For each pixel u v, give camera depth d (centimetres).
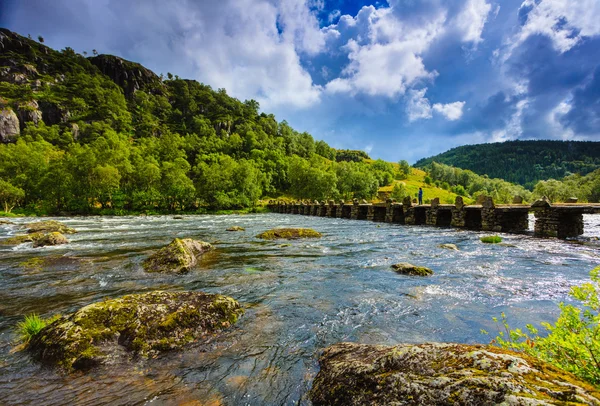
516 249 1390
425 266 1045
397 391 262
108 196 6059
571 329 305
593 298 314
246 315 607
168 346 463
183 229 2634
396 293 749
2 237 2048
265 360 439
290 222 3631
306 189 9931
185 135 18538
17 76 17188
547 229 1852
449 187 17500
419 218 3158
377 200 11788
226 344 487
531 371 232
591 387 209
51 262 1112
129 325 480
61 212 5522
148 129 17388
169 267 980
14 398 348
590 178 11581
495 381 222
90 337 446
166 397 352
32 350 451
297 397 351
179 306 537
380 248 1467
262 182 11106
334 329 544
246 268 1033
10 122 12175
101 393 359
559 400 191
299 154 18875
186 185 6944
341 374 334
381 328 546
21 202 6016
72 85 18838
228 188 7856
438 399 231
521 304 657
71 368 403
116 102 18712
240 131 19100
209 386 376
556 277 886
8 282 857
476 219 2497
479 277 894
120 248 1510
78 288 801
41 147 8256
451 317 592
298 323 571
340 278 898
